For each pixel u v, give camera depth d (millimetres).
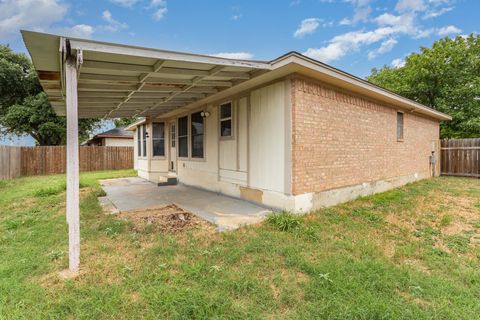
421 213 5629
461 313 2350
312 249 3684
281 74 5297
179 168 10250
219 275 2957
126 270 3066
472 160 11766
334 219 5082
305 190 5504
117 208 6184
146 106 7969
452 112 15156
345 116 6613
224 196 7332
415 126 10453
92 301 2502
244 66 4457
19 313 2328
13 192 8906
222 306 2408
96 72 4375
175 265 3203
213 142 7840
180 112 9711
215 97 7145
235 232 4324
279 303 2488
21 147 15000
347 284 2744
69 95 3266
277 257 3432
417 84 16125
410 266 3248
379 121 8047
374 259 3393
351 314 2291
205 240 3994
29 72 19531
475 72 15555
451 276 3059
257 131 6125
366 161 7445
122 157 18719
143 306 2424
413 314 2311
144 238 4121
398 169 9195
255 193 6246
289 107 5305
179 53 3863
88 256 3486
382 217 5301
